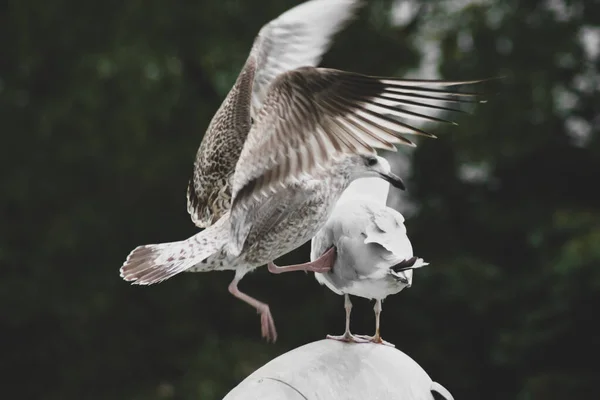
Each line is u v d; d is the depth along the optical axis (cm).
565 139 1766
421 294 1602
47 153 1633
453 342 1631
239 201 580
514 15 1759
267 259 696
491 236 1756
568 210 1662
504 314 1612
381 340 700
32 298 1564
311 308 1609
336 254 696
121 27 1655
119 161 1600
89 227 1593
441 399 639
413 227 1744
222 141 697
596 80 1789
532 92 1730
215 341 1587
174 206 1631
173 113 1642
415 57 1753
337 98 554
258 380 604
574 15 1777
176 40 1688
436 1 1875
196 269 684
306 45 720
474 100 538
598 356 1537
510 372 1641
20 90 1719
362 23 1712
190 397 1512
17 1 1691
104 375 1602
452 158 1770
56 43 1703
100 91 1591
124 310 1606
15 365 1622
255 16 1681
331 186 698
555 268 1495
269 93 576
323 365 615
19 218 1655
